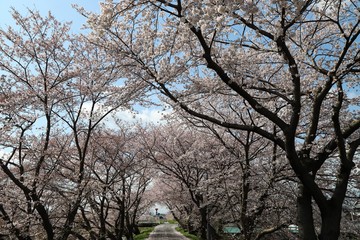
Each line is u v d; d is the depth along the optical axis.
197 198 15.16
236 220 11.62
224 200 12.98
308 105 9.20
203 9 4.99
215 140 13.20
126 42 7.95
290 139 5.84
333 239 5.96
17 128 9.43
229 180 11.95
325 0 6.67
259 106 5.98
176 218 35.09
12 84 9.47
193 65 7.82
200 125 11.99
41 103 9.52
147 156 15.70
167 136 16.28
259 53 8.51
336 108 6.38
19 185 8.78
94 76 10.33
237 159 10.98
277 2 5.45
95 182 10.69
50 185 9.80
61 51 10.19
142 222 56.50
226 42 6.80
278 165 10.19
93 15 5.77
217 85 8.23
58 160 10.70
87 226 12.68
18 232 9.21
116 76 10.52
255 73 8.52
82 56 10.55
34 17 10.00
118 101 10.84
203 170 14.77
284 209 10.88
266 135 6.54
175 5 5.44
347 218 10.74
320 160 6.69
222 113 11.88
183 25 6.21
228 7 4.59
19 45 9.78
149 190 26.77
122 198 14.95
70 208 10.29
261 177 10.52
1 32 9.65
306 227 6.21
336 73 6.66
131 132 16.20
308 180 5.96
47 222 9.12
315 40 8.48
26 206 9.72
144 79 8.20
